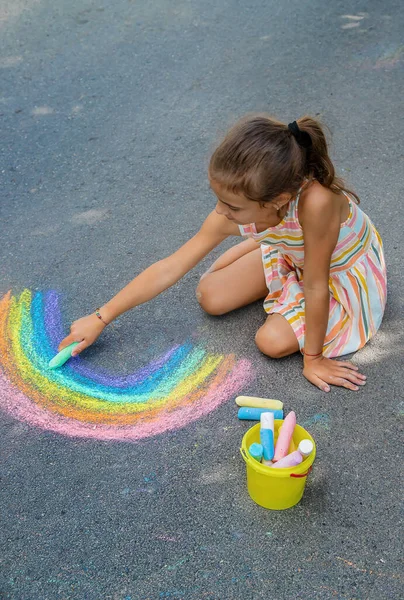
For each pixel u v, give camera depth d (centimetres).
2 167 400
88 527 208
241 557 197
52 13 594
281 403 242
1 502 217
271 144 206
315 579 191
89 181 383
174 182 377
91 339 265
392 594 186
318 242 230
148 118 438
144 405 250
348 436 232
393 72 462
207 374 261
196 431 238
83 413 248
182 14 576
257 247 292
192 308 292
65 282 312
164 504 213
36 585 194
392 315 281
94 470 226
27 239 341
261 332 262
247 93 454
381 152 385
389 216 337
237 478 220
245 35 531
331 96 441
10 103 467
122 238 338
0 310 298
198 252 259
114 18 578
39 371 267
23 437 239
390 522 204
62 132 431
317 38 516
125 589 191
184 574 194
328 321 259
